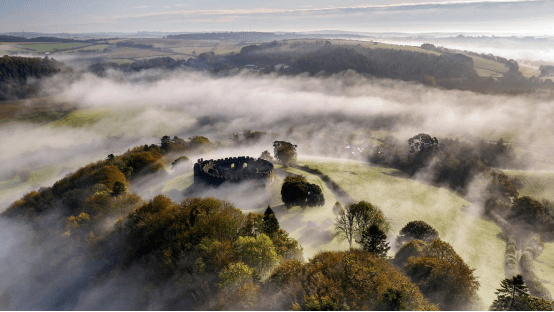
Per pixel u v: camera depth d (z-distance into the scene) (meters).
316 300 41.84
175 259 59.22
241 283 48.03
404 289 45.59
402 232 76.50
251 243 56.19
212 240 59.41
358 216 74.25
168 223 70.69
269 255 55.22
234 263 51.88
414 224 76.00
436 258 57.31
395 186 115.44
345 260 52.47
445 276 53.12
